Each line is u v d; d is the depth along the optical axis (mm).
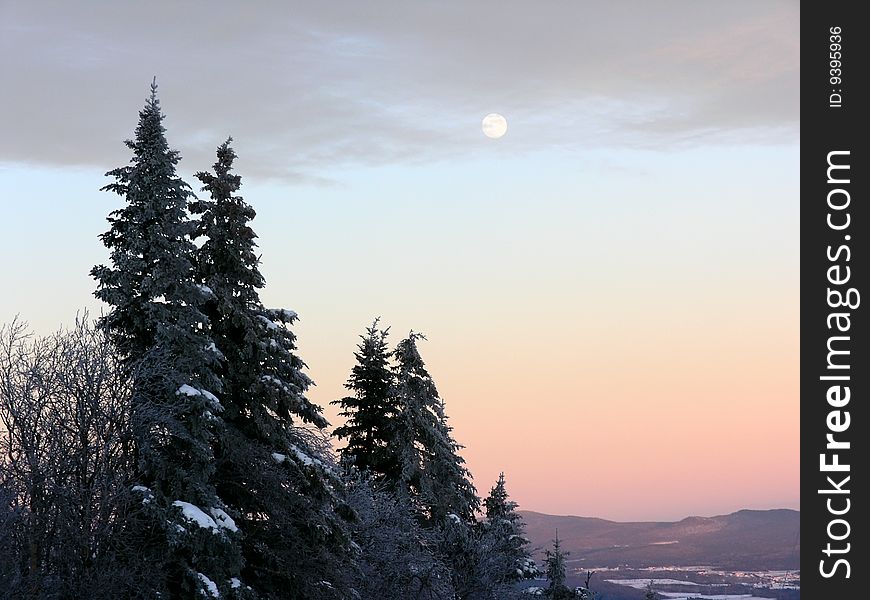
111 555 29141
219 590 29703
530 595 62312
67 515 29297
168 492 29844
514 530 62750
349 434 51781
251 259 33031
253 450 32062
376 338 52812
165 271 29953
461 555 55219
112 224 30562
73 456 30031
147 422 29797
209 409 30312
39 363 30766
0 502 28688
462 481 55188
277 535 33344
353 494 43688
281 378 33656
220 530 29656
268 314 33875
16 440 30438
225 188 33094
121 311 30500
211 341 30797
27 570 29469
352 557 37188
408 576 45281
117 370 30359
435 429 53031
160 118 30703
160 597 28766
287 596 33562
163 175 30469
